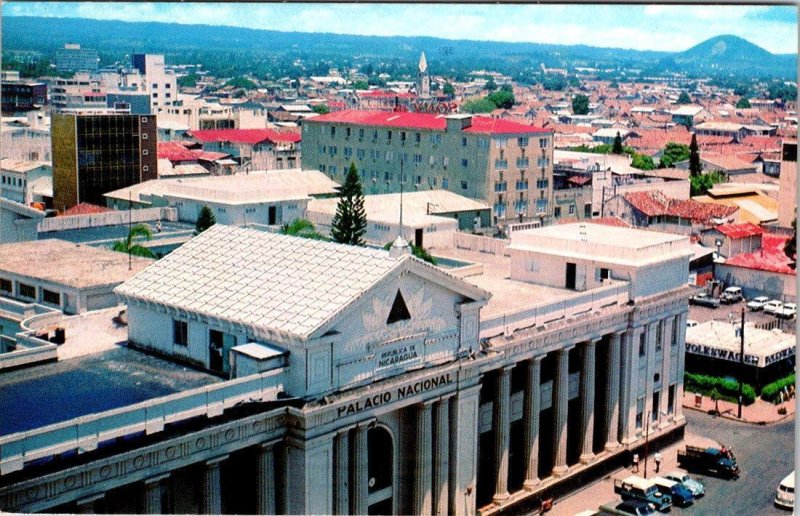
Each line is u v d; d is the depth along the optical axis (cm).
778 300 15100
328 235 13525
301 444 6662
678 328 10569
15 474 5497
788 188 17200
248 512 6881
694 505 9088
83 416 5947
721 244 15975
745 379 12175
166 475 6078
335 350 6825
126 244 11150
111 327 8206
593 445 9856
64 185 18275
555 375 9119
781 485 9056
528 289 10088
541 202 17788
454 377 7731
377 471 7556
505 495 8581
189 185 13675
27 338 7644
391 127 18312
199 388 6353
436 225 13350
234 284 7406
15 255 10006
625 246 9788
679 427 10662
